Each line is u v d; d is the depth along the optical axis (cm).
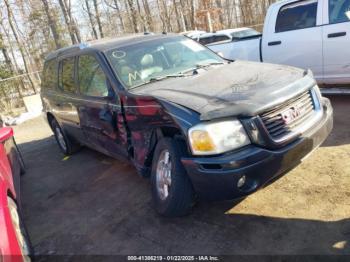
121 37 509
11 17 2031
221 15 2984
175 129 329
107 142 453
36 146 809
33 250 354
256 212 338
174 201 329
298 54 613
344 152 420
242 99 305
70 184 521
